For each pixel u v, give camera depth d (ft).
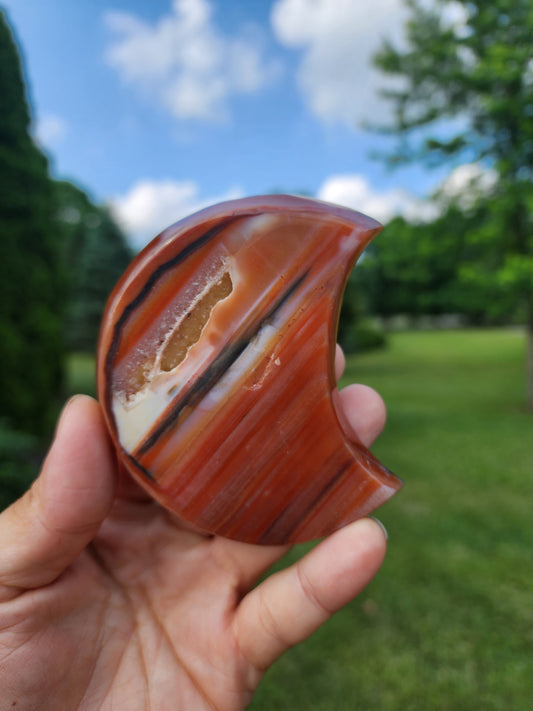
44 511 0.38
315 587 0.42
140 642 0.43
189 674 0.43
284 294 0.40
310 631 0.43
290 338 0.40
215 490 0.41
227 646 0.44
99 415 0.40
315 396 0.41
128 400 0.40
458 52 2.92
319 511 0.43
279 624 0.43
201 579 0.46
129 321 0.40
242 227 0.40
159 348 0.40
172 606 0.45
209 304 0.40
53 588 0.40
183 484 0.41
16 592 0.39
